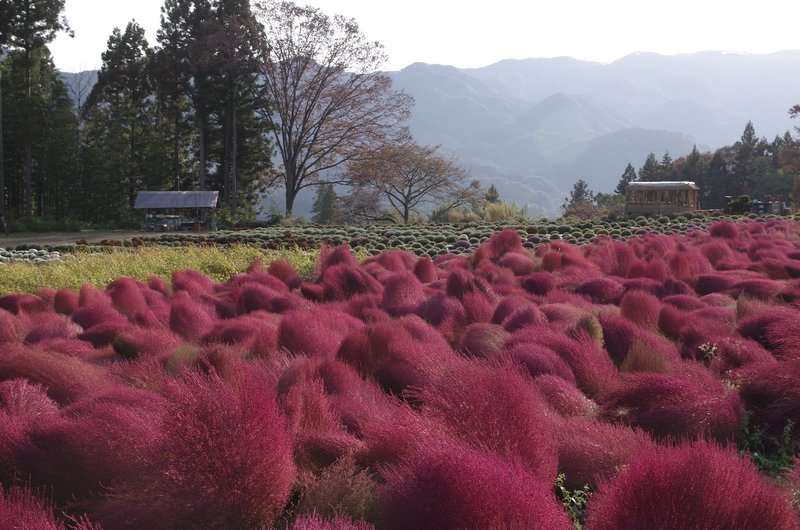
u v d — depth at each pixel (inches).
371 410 131.7
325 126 2194.9
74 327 229.6
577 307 240.1
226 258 600.1
